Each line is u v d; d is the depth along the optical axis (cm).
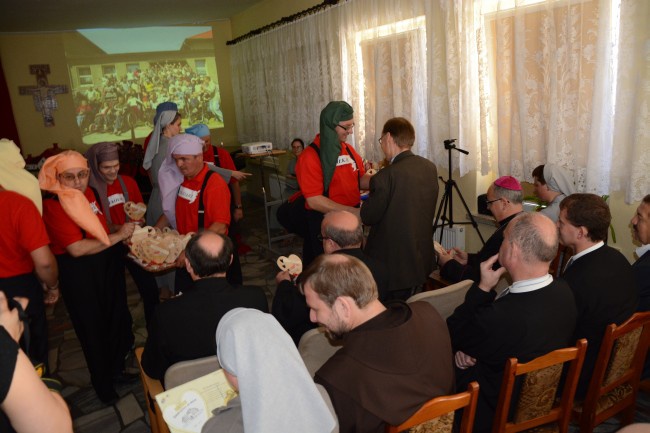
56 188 217
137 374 283
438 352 125
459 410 166
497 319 147
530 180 309
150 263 244
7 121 700
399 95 403
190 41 766
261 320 92
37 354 206
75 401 267
